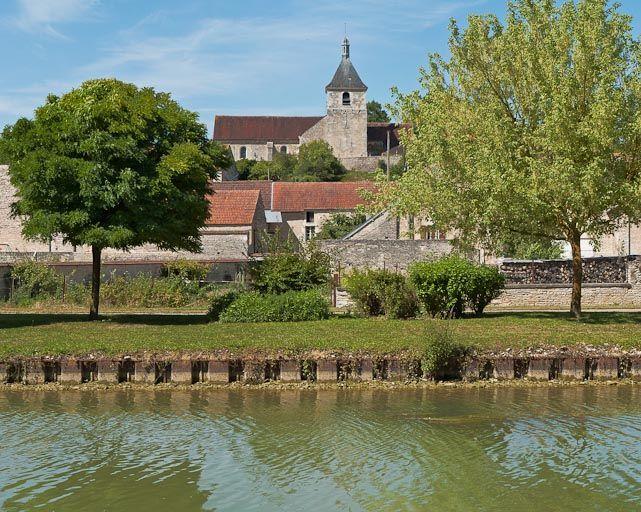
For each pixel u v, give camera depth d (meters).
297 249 34.41
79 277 40.19
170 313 31.03
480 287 25.69
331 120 126.06
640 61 23.06
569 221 24.00
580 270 25.06
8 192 49.31
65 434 14.53
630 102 22.95
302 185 76.88
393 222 46.31
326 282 29.12
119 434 14.53
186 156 23.58
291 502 11.15
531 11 24.84
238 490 11.62
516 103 25.17
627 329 21.98
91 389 18.28
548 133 22.52
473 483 11.82
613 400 17.27
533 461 12.83
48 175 22.55
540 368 19.14
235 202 56.22
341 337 20.34
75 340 19.98
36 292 35.97
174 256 46.34
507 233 24.83
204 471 12.46
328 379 18.73
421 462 12.80
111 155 22.86
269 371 18.92
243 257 46.81
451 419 15.52
